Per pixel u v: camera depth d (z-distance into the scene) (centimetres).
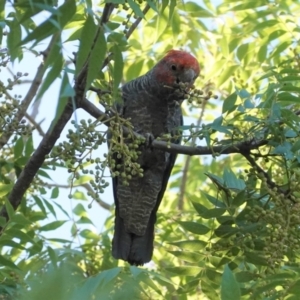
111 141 842
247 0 1273
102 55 604
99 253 1238
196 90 898
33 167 944
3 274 827
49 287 504
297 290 759
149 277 916
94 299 596
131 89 1295
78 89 853
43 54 948
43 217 1030
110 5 754
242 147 905
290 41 1229
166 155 1278
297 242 844
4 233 818
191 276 1029
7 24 830
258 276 855
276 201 855
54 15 592
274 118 860
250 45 1369
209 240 938
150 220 1296
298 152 884
